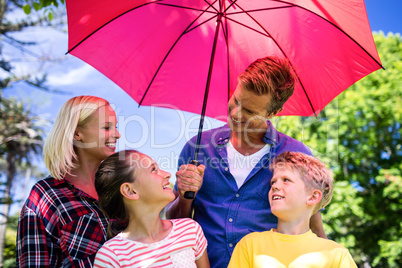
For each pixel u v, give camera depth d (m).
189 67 2.84
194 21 2.74
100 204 2.28
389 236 15.91
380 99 16.34
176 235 2.23
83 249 2.27
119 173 2.21
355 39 2.47
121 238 2.18
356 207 14.26
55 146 2.38
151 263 2.10
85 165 2.49
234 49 2.83
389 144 16.89
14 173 20.81
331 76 2.66
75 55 2.61
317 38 2.61
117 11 2.58
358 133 16.59
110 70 2.69
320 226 2.58
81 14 2.50
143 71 2.76
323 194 2.33
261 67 2.41
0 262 19.78
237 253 2.29
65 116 2.43
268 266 2.16
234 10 2.70
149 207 2.21
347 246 14.86
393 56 17.62
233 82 2.88
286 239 2.23
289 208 2.26
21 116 18.72
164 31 2.73
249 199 2.51
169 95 2.84
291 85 2.46
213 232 2.49
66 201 2.32
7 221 17.98
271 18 2.68
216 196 2.57
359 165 17.14
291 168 2.31
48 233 2.25
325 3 2.46
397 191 15.44
